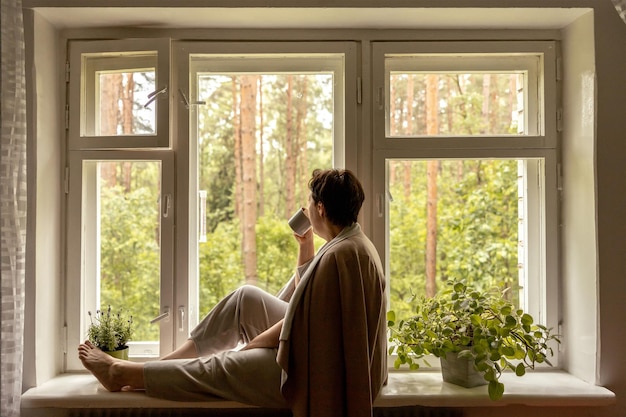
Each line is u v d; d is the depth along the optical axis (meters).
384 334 1.63
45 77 1.79
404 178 1.95
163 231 1.89
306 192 2.22
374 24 1.87
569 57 1.86
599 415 1.70
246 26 1.88
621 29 1.72
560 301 1.91
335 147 1.94
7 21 1.61
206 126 2.09
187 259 1.89
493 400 1.59
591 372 1.73
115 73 1.91
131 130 1.90
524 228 1.97
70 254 1.89
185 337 1.89
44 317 1.77
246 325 1.73
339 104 1.94
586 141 1.76
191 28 1.89
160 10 1.73
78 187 1.89
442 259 1.97
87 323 1.92
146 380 1.59
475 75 1.96
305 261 1.87
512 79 1.96
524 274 1.97
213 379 1.58
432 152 1.90
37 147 1.73
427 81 1.95
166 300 1.89
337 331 1.51
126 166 1.93
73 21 1.82
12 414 1.57
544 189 1.91
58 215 1.87
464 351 1.60
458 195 1.97
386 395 1.63
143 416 1.70
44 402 1.62
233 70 1.94
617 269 1.71
